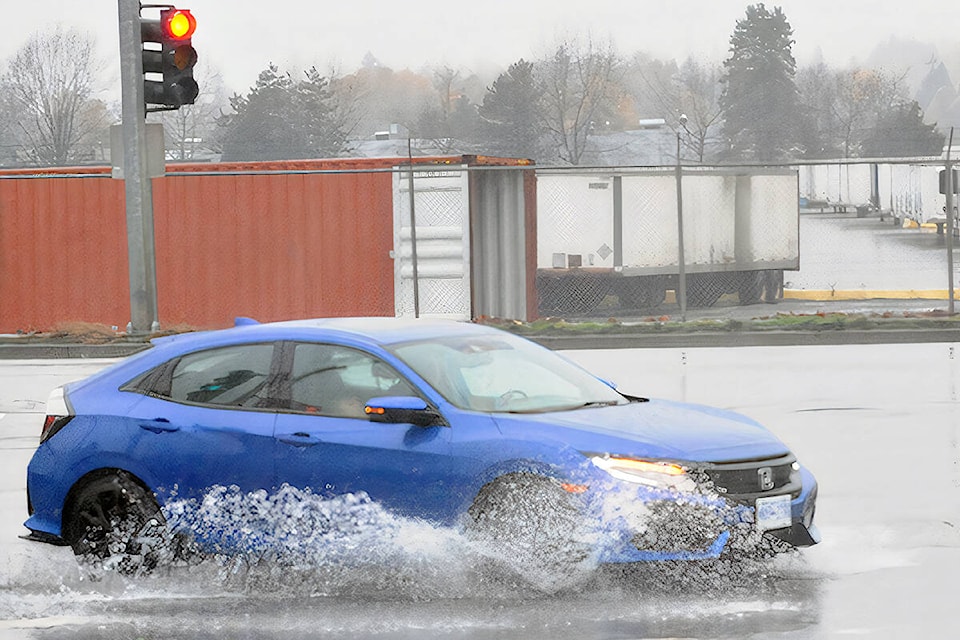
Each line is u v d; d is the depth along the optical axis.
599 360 38.47
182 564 14.73
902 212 81.31
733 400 28.75
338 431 14.22
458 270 47.84
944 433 23.97
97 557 15.02
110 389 15.46
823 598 13.16
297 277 49.09
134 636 12.45
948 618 12.38
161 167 37.03
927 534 15.95
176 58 36.41
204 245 49.50
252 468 14.45
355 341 14.76
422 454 13.83
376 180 48.47
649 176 60.00
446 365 14.72
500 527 13.48
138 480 14.95
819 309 60.16
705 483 13.26
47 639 12.41
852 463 20.98
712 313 58.88
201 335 15.59
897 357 38.22
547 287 60.09
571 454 13.37
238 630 12.53
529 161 50.31
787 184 64.81
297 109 183.00
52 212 50.12
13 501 19.48
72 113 162.62
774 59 187.38
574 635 12.02
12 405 30.98
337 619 12.80
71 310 50.09
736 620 12.41
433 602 13.36
